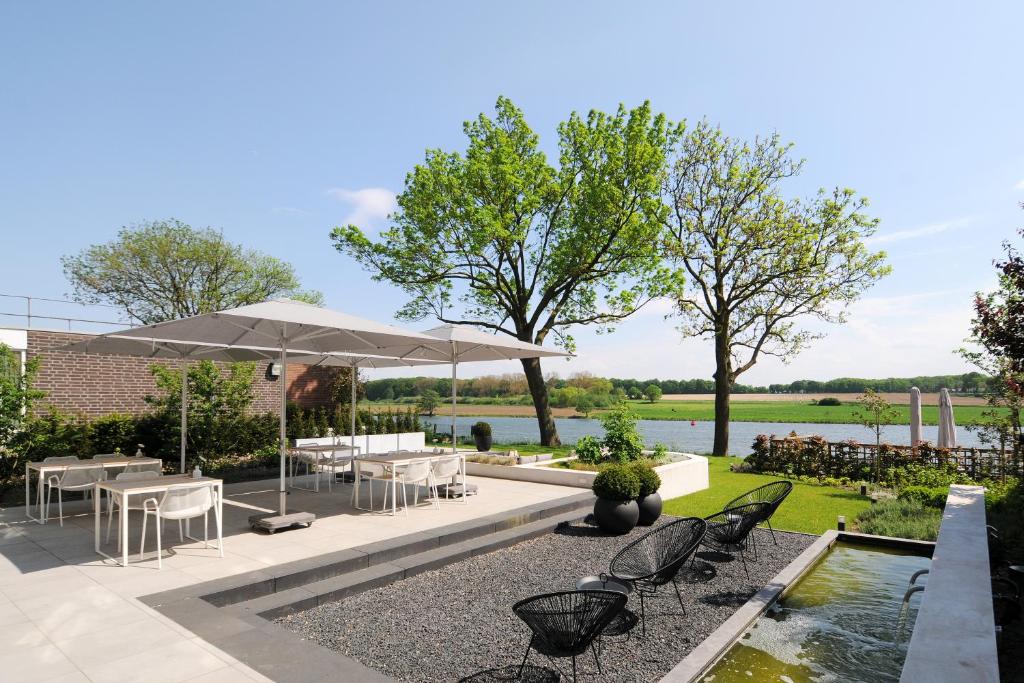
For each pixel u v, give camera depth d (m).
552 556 7.10
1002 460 12.76
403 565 6.21
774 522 9.31
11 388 9.76
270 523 7.04
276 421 15.62
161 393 14.73
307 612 5.16
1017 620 5.24
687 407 54.88
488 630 4.78
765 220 19.39
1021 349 7.95
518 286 20.73
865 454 14.45
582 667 4.20
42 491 7.66
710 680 4.11
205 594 4.88
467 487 10.16
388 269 20.00
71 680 3.44
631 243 19.73
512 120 19.97
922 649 2.77
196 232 27.59
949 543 4.93
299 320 6.54
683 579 6.33
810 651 4.61
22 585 5.11
